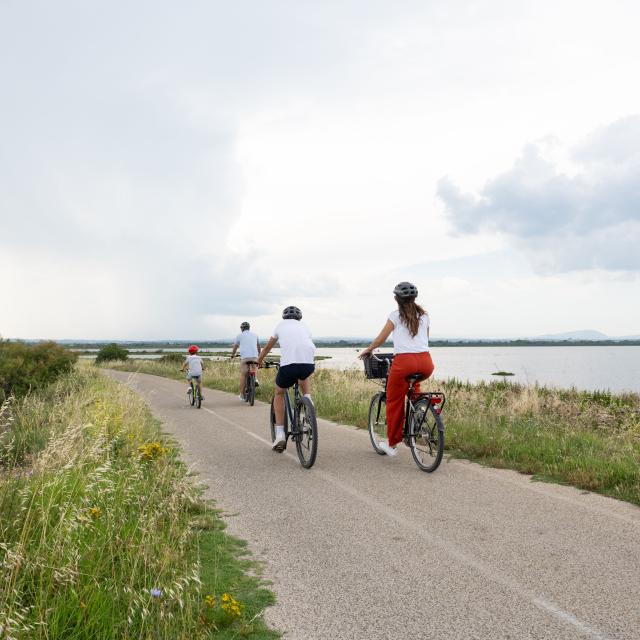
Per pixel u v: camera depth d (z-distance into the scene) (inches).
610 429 396.2
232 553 173.3
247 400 621.9
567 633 123.1
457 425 377.7
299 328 309.0
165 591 127.7
